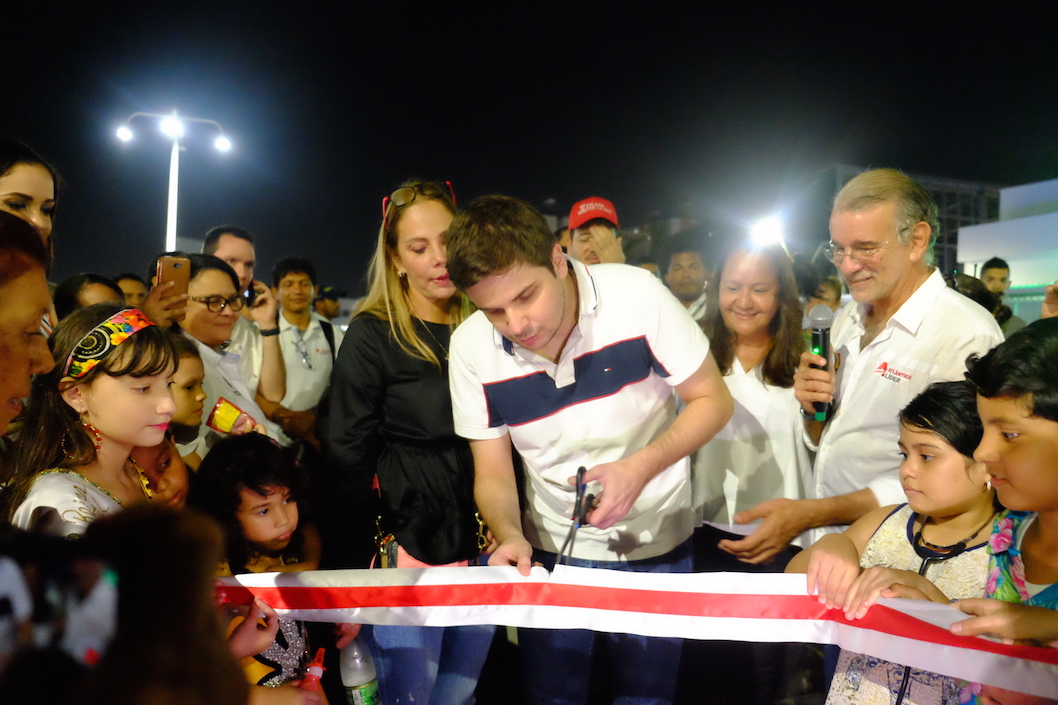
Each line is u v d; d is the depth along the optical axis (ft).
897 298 6.91
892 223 6.53
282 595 5.43
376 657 6.41
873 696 4.93
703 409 5.77
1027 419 3.68
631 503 5.24
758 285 7.53
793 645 8.18
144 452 6.03
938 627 4.20
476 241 4.84
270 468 6.42
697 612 5.01
